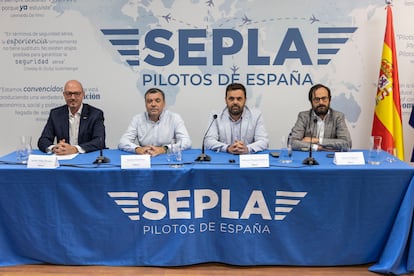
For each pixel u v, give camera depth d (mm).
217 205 1940
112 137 3264
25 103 3215
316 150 2381
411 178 1837
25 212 1938
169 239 1979
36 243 1981
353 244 1960
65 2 3072
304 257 1987
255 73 3143
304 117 2703
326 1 3029
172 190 1910
